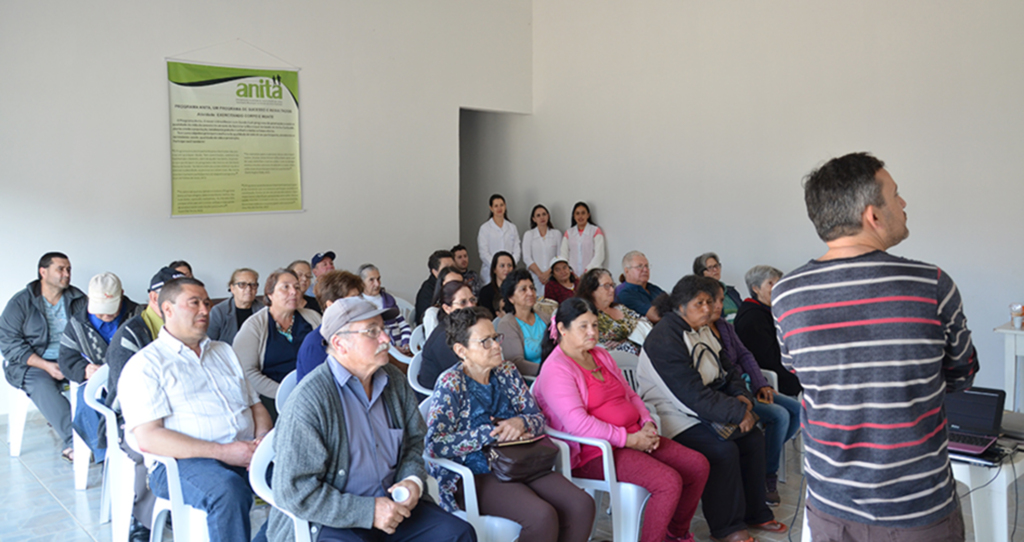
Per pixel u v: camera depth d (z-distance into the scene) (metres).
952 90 4.53
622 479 2.48
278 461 1.79
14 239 4.46
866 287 1.37
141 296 4.96
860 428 1.38
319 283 3.46
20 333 3.77
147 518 2.53
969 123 4.47
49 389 3.67
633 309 4.29
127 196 4.86
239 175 5.32
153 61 4.90
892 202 1.42
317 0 5.59
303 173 5.62
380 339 1.93
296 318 3.36
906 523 1.38
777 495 3.12
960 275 4.57
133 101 4.84
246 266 5.40
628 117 6.33
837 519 1.44
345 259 5.88
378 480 1.94
